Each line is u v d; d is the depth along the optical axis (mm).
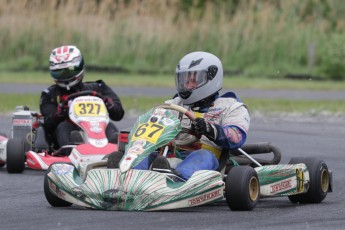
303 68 103188
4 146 36469
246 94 78438
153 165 24078
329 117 61000
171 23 104500
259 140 47844
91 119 35531
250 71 100875
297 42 104688
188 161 24781
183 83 26344
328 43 104125
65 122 36719
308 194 26953
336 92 83688
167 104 25578
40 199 27703
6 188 30750
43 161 35188
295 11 108250
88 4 104812
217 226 21516
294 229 21453
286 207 25844
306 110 64812
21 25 103625
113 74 97875
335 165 38375
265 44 104000
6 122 55656
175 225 21469
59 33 103188
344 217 23828
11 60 103250
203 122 25000
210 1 110938
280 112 63438
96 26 103125
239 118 26062
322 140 48031
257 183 24562
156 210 23438
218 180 23594
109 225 21406
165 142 24625
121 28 103250
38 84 85188
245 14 105312
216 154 26234
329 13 111812
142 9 104938
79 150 34031
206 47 103625
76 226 21422
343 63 101250
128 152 24125
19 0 103562
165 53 103312
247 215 23422
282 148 44500
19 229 21281
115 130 36312
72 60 37531
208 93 26375
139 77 95250
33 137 37438
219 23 104500
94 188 23469
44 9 104688
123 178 23359
